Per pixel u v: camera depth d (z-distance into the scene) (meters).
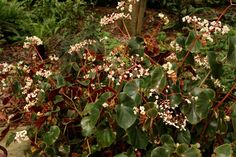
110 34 5.98
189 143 2.59
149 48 2.84
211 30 2.57
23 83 3.09
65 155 2.79
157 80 2.51
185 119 2.56
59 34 6.26
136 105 2.50
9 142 2.79
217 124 2.58
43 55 5.45
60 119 2.87
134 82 2.59
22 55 5.75
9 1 6.98
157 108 2.53
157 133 2.58
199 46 2.59
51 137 2.61
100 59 2.95
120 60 2.88
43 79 3.11
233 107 2.54
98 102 2.55
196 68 2.89
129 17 3.06
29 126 3.14
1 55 5.76
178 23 6.61
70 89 2.81
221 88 2.79
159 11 7.65
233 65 2.46
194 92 2.53
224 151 2.31
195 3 7.84
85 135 2.58
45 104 2.79
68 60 3.27
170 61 2.79
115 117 2.54
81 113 2.72
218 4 7.95
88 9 7.73
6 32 6.30
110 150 2.75
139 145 2.49
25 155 2.99
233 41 2.46
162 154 2.36
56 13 7.05
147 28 6.84
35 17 6.92
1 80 3.03
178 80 2.67
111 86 2.75
